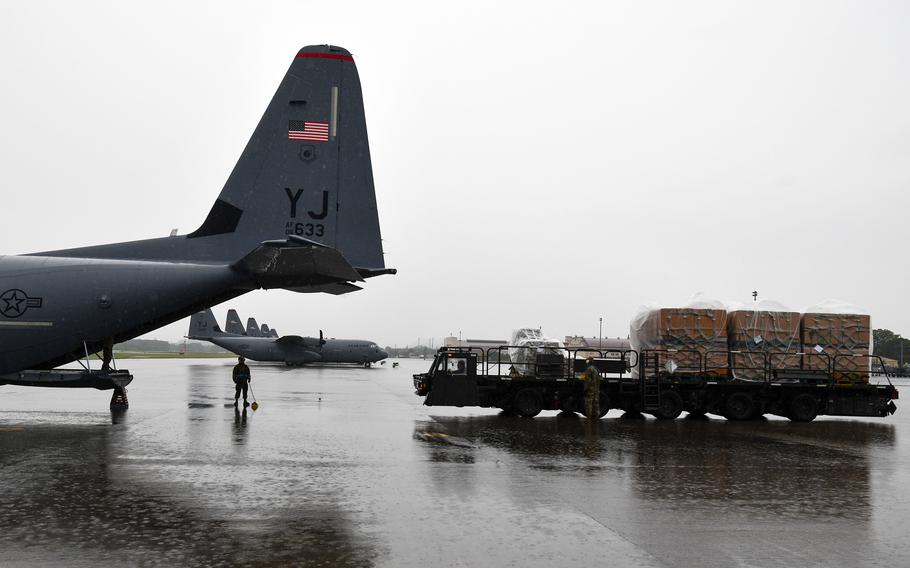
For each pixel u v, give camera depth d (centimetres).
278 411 1850
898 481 943
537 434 1441
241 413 1772
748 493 850
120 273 1363
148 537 621
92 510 719
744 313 1884
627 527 679
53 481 865
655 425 1681
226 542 608
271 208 1390
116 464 988
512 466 1023
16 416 1644
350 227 1390
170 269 1366
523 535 644
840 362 1872
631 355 2098
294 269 1277
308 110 1401
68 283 1355
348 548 595
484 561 564
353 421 1633
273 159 1393
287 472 945
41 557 560
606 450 1213
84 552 574
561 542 622
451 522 689
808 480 945
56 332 1346
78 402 2080
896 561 578
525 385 1836
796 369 1859
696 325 1866
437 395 1770
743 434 1506
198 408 1902
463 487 862
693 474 978
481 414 1917
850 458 1154
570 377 1858
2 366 1345
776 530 674
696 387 1850
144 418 1616
